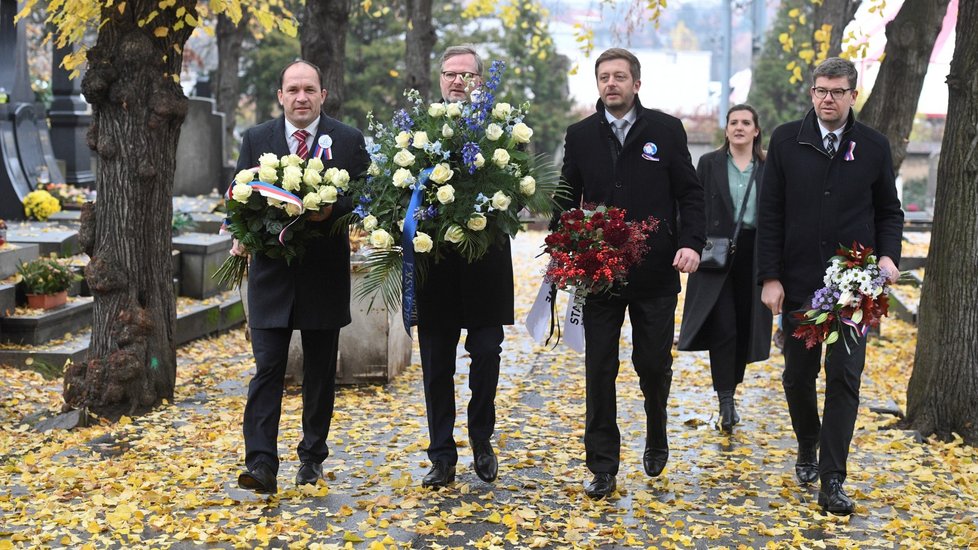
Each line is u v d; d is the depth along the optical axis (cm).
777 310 697
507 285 693
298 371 1035
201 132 2309
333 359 705
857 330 648
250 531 602
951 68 876
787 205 693
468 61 699
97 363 927
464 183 650
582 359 1235
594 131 693
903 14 1347
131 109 940
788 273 695
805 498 697
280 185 650
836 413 664
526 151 669
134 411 928
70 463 774
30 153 1822
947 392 876
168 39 946
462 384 1070
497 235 672
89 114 2173
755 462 793
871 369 1206
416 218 641
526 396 1028
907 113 1367
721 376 888
